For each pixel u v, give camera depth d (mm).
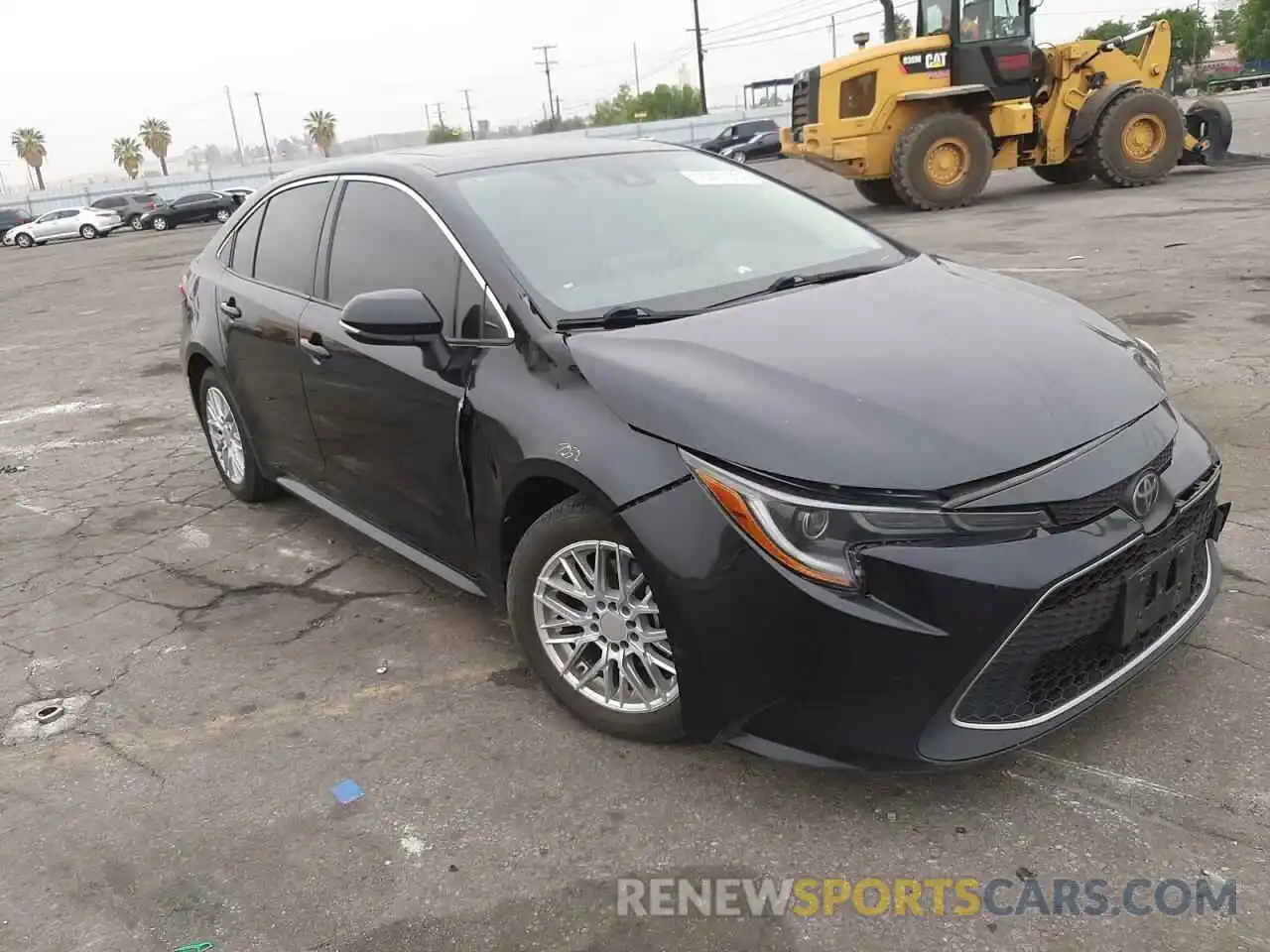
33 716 3371
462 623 3768
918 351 2754
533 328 3025
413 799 2789
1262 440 4781
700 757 2855
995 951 2158
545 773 2852
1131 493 2482
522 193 3582
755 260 3580
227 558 4543
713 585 2457
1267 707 2834
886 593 2314
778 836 2537
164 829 2754
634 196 3752
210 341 4809
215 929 2393
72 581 4434
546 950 2262
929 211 16125
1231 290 7938
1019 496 2363
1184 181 16422
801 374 2639
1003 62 15664
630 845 2549
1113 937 2166
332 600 4039
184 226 40156
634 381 2717
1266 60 75938
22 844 2742
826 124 16375
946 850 2445
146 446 6488
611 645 2900
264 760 3025
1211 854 2361
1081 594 2422
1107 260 9711
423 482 3445
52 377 9141
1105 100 15727
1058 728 2502
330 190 4102
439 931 2336
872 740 2383
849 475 2348
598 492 2654
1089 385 2678
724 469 2463
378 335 3066
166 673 3572
